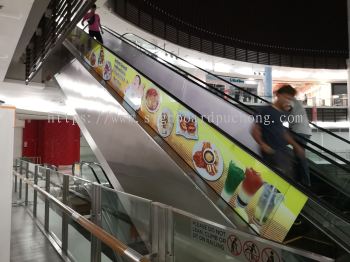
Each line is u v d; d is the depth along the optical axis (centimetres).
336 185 342
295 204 247
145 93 440
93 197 271
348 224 226
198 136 345
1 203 276
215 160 321
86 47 641
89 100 577
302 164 336
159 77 668
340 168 364
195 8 1393
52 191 420
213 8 1446
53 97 980
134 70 471
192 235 154
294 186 250
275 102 365
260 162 276
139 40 1274
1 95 948
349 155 719
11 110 282
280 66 1608
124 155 453
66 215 345
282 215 254
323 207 237
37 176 523
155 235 179
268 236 260
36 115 1488
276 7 1534
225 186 306
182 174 341
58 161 1602
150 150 397
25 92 898
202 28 1434
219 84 1559
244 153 290
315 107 1485
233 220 279
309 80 1936
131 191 435
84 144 1730
